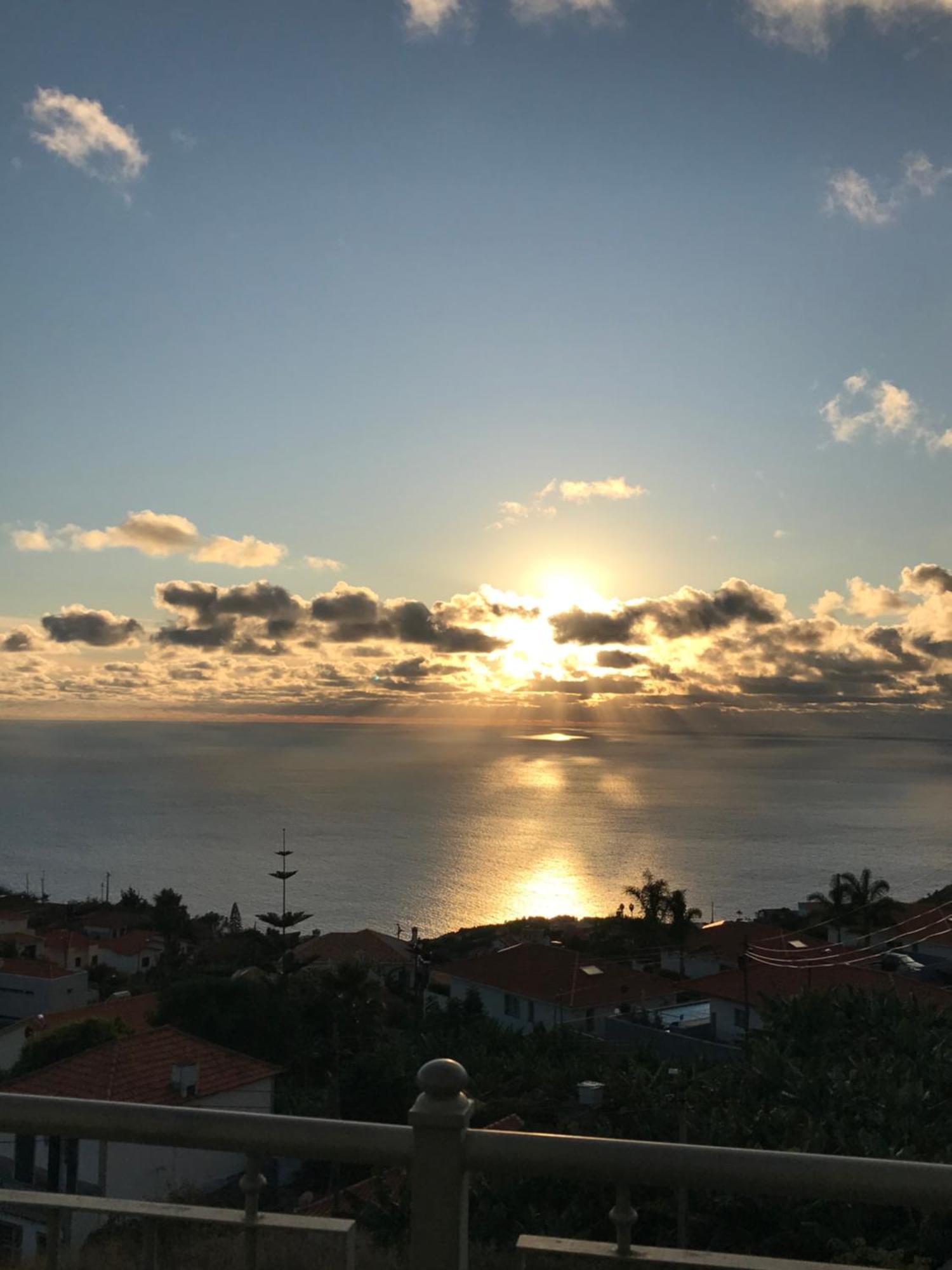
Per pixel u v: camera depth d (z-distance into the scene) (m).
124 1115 3.51
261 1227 3.55
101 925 92.62
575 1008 44.56
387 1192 7.59
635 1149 3.24
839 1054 24.84
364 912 116.56
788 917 79.50
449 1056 28.69
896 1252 10.55
